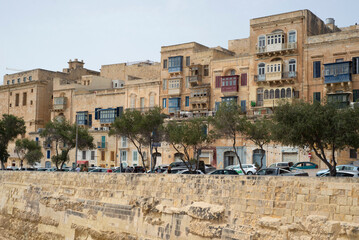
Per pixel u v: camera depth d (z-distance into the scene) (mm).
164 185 32625
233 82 73500
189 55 81125
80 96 97312
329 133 38906
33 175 49000
